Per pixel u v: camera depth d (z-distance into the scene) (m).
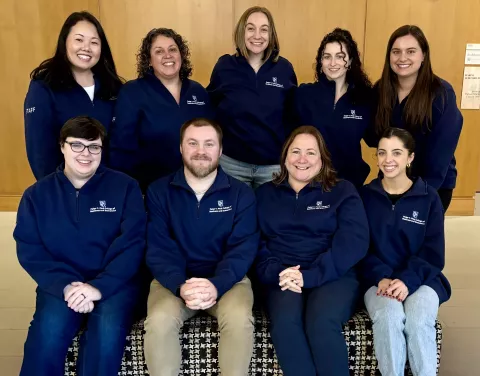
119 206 2.02
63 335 1.81
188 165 2.03
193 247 2.09
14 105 4.24
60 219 1.94
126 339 1.93
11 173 4.37
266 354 1.99
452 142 2.35
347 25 4.22
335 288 1.98
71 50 2.24
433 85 2.30
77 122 1.91
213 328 1.95
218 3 4.15
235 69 2.64
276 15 4.19
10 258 3.39
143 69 2.45
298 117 2.65
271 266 2.04
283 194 2.17
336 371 1.81
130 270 1.96
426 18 4.20
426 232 2.09
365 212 2.13
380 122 2.42
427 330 1.85
